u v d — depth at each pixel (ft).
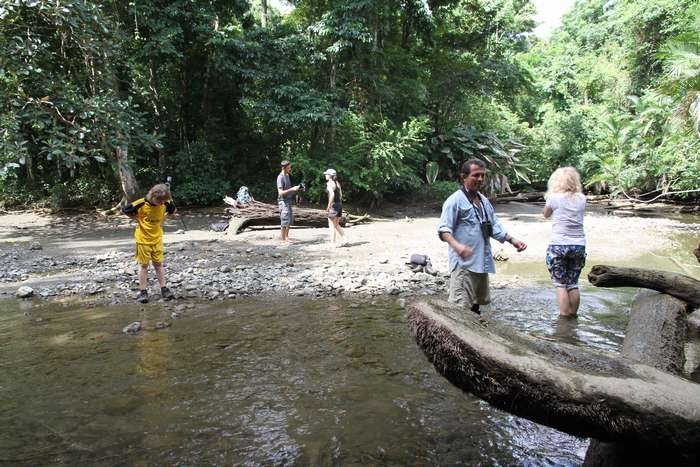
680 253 29.99
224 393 11.69
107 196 56.03
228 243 35.96
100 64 46.24
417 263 26.32
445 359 7.08
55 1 37.78
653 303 14.06
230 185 57.72
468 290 14.10
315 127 57.36
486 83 72.38
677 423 5.84
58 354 14.38
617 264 26.71
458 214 13.99
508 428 10.07
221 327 16.93
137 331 16.52
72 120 39.91
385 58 58.44
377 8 56.34
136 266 27.58
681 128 52.13
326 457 8.94
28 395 11.64
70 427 10.09
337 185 34.30
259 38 55.01
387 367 13.26
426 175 67.15
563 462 8.87
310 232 41.81
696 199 62.28
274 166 61.62
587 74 102.99
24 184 58.90
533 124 111.04
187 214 52.47
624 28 88.53
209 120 58.29
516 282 23.47
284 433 9.81
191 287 22.68
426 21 63.41
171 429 9.98
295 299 20.77
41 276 25.54
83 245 35.65
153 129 57.16
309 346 14.96
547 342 7.62
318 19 59.00
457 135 70.69
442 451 9.18
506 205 68.64
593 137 86.38
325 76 58.44
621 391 6.10
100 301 20.65
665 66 56.75
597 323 16.84
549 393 6.32
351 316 18.19
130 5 48.98
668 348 11.14
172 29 49.19
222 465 8.68
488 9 73.41
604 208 64.18
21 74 36.42
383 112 60.85
